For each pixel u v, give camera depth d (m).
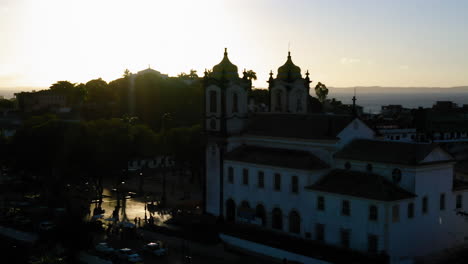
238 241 79.19
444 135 157.75
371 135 85.75
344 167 78.69
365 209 69.56
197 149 125.25
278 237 80.44
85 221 91.88
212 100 94.19
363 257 69.19
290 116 90.44
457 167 95.31
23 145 112.75
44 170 115.00
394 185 71.69
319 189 75.19
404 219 69.38
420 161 70.25
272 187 82.81
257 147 90.44
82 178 110.44
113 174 113.94
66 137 109.06
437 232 74.31
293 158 81.75
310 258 69.19
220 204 91.75
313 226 76.81
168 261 72.88
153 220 93.19
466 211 78.94
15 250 77.56
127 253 73.56
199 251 77.62
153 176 145.12
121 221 94.62
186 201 110.38
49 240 80.69
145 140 138.75
